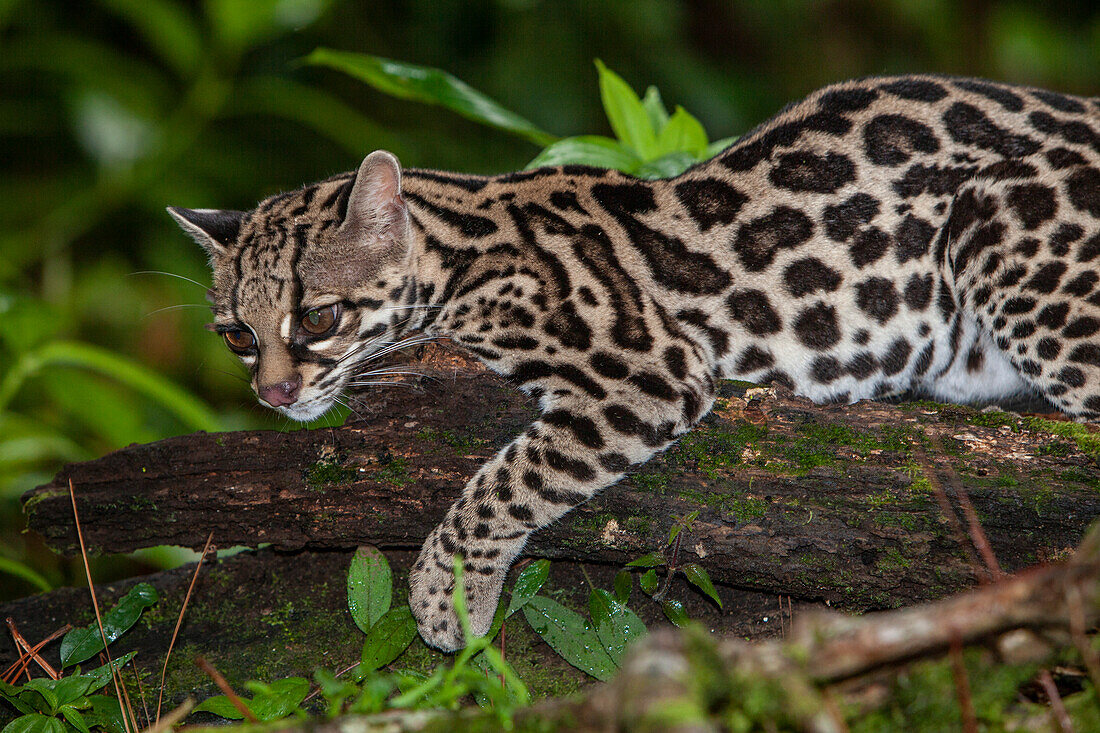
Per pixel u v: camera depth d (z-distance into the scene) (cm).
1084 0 1906
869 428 702
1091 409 782
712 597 693
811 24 1905
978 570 641
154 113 1523
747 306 804
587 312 768
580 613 757
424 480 734
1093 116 796
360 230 774
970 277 799
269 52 1731
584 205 811
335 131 1469
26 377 1197
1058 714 431
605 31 1711
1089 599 374
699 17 1920
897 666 397
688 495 705
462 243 795
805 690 361
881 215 801
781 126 826
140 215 1636
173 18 1305
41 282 1658
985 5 1919
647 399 732
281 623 775
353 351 791
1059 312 772
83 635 700
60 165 1777
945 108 812
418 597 735
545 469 724
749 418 730
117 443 1181
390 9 1783
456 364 780
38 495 750
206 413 1095
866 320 811
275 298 770
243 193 1638
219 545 754
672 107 1722
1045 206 772
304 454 733
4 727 677
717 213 806
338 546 754
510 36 1691
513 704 652
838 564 668
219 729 450
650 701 329
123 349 1524
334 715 486
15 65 1498
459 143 1747
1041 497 642
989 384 853
